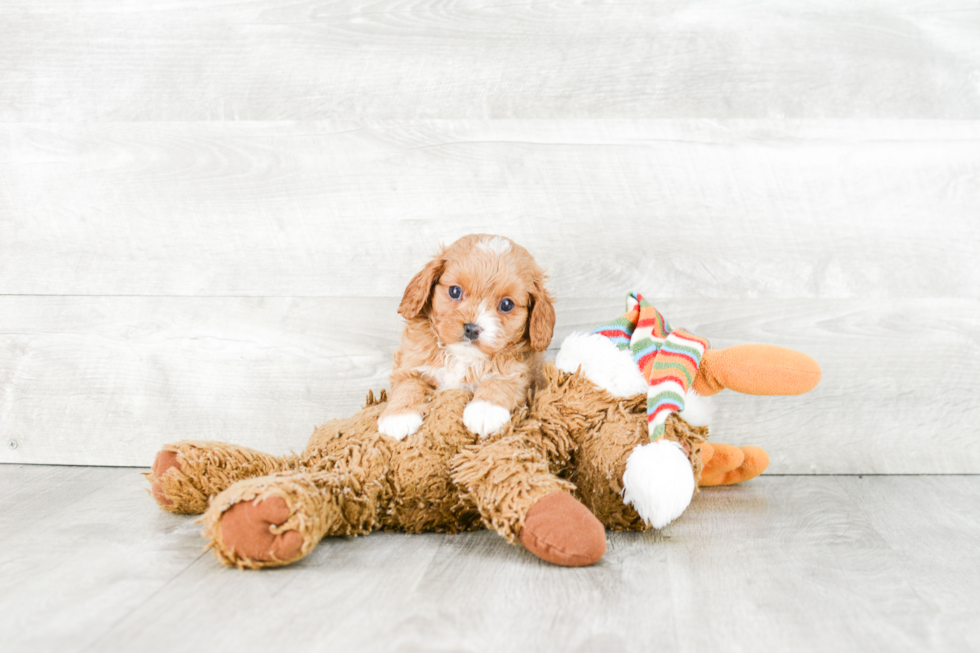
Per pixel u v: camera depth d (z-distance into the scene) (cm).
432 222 169
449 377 137
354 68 168
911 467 172
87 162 172
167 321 174
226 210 171
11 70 171
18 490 157
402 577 111
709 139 167
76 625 94
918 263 168
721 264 169
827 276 168
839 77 166
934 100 167
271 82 169
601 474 128
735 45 166
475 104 168
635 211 168
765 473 174
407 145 169
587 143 167
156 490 137
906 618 101
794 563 120
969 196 167
